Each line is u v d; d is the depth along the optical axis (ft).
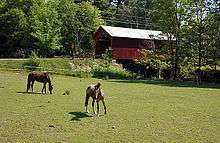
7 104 77.20
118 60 234.79
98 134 56.18
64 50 266.57
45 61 191.21
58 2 265.34
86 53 253.24
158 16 198.59
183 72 194.80
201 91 126.11
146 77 203.62
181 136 57.16
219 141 55.26
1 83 115.85
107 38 248.11
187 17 192.13
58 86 117.08
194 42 187.73
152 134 57.62
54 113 70.08
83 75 169.58
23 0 240.53
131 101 91.09
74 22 267.59
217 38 184.24
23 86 110.52
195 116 73.97
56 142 51.01
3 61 184.03
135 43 238.68
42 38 225.97
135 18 418.51
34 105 77.56
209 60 186.80
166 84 152.35
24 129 57.21
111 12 389.39
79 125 61.46
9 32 238.48
